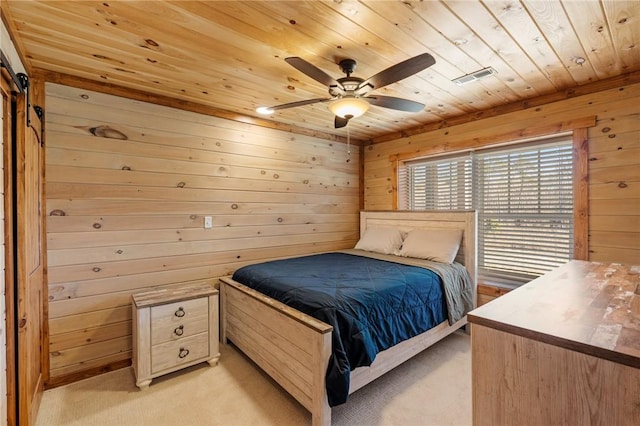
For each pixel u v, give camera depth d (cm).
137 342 228
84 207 245
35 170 202
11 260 158
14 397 162
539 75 247
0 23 152
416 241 341
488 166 343
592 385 83
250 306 254
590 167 265
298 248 388
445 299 275
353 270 277
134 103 270
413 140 401
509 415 97
